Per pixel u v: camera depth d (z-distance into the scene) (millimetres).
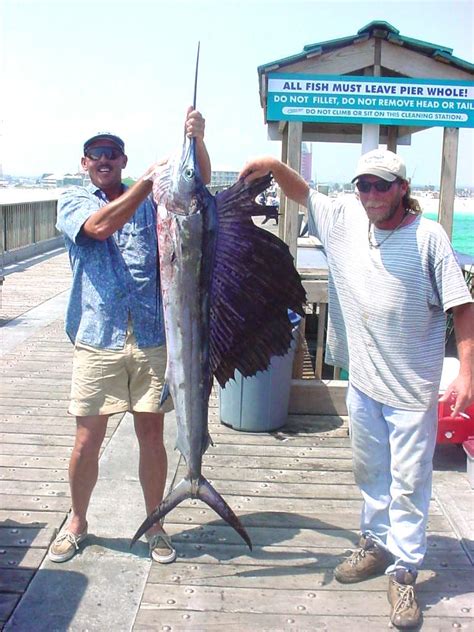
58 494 3977
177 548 3400
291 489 4109
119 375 3223
